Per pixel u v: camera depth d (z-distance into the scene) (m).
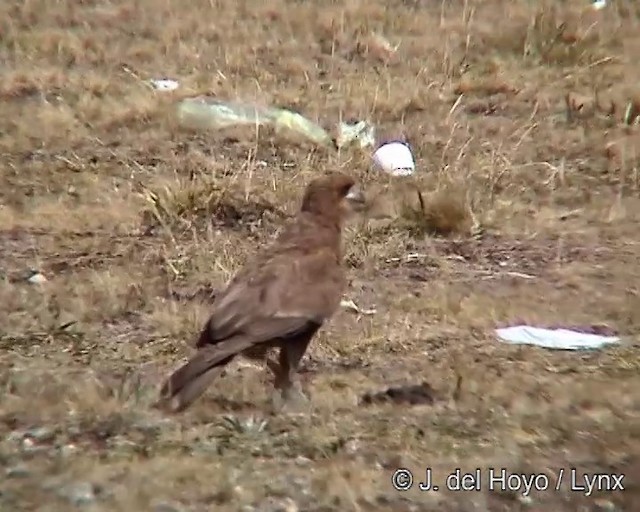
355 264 14.51
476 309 13.03
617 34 23.91
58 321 12.64
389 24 24.27
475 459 9.43
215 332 9.81
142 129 19.14
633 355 11.98
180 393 9.55
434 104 20.31
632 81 21.67
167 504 8.55
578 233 15.77
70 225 15.66
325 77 21.58
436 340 12.29
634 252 15.13
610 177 17.75
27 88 20.72
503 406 10.60
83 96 20.36
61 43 22.70
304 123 19.20
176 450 9.44
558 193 17.12
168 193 15.95
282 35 23.62
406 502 8.78
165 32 23.58
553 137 19.16
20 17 24.25
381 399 10.67
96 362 11.54
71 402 10.39
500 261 14.80
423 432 9.93
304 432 9.85
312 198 10.95
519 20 24.55
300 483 8.93
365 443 9.68
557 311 13.09
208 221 15.62
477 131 19.28
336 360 11.70
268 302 10.01
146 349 11.92
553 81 21.55
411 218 15.67
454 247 15.22
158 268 14.25
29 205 16.39
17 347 11.96
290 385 10.39
